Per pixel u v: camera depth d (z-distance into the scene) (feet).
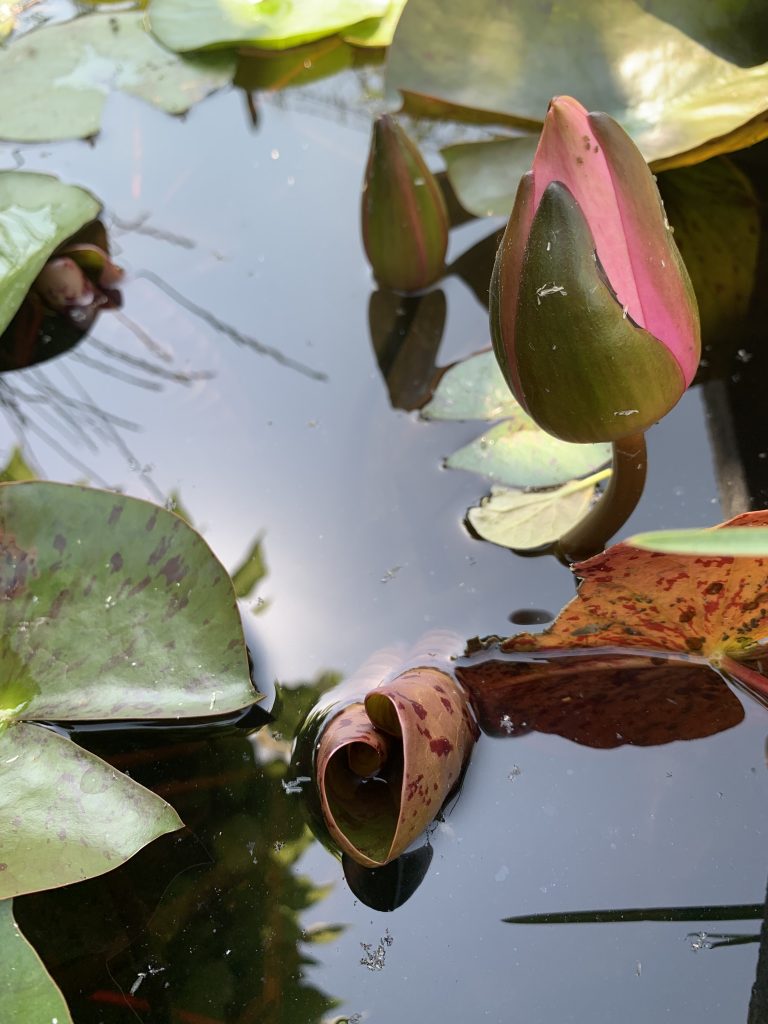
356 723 0.98
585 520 1.10
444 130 1.49
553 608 1.08
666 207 1.36
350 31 1.59
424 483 1.18
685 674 1.04
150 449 1.24
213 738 1.05
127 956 0.96
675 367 0.95
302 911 0.97
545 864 0.97
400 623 1.09
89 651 1.05
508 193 1.35
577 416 0.96
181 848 1.00
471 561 1.12
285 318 1.35
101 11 1.72
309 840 1.00
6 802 0.98
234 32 1.55
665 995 0.91
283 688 1.06
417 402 1.25
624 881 0.96
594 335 0.93
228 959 0.95
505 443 1.18
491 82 1.41
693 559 0.95
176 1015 0.93
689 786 0.99
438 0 1.42
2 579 1.04
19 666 1.04
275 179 1.49
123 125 1.56
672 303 0.93
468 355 1.30
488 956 0.94
